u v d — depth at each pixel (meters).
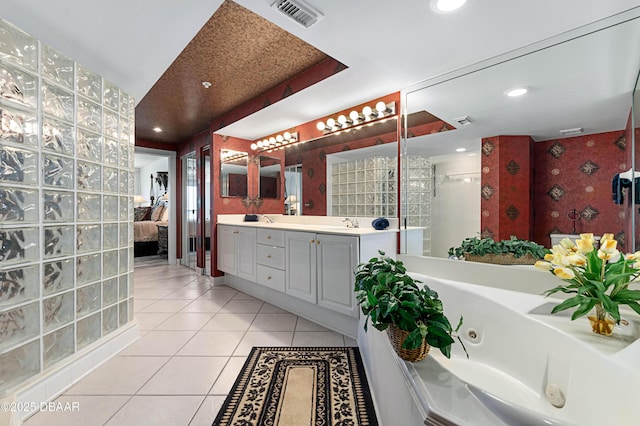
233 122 3.38
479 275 1.91
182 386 1.62
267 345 2.12
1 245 1.34
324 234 2.39
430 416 0.72
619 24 1.41
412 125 2.31
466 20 1.44
